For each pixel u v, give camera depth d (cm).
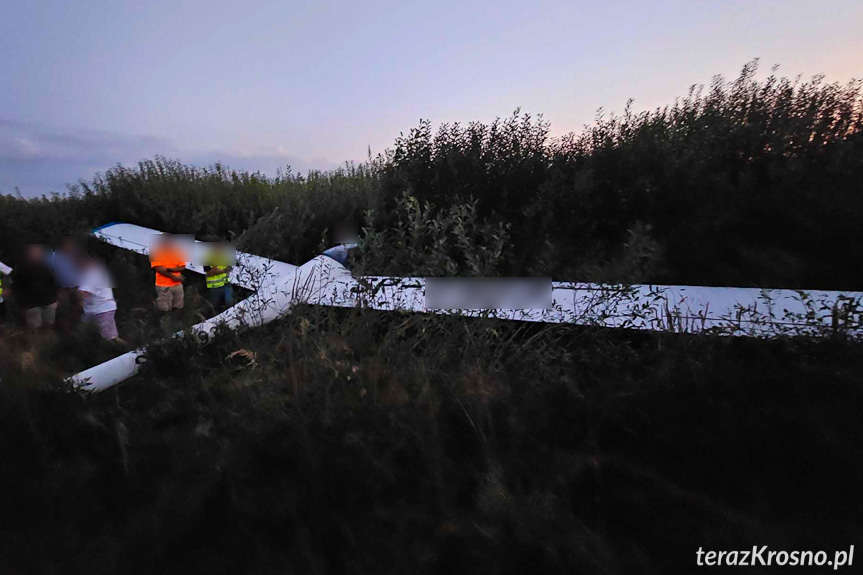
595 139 573
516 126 626
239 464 271
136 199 1085
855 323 305
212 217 947
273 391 321
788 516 231
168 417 320
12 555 242
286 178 1070
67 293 551
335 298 417
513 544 223
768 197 463
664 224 497
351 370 327
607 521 237
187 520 248
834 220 435
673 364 296
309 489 256
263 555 233
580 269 443
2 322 560
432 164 643
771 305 345
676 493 242
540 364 323
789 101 517
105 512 262
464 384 304
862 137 462
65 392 334
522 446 268
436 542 230
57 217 1002
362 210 658
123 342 470
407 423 282
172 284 637
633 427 270
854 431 247
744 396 271
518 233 543
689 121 550
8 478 276
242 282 512
